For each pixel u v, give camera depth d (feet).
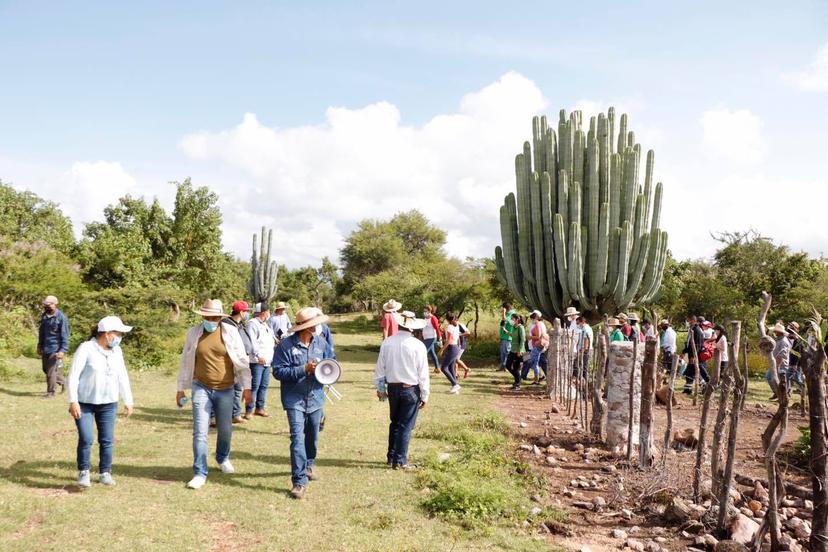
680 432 28.19
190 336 19.56
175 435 25.94
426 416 32.73
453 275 109.19
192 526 15.70
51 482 18.54
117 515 16.03
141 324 52.37
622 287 59.52
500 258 69.31
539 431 30.68
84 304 54.80
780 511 18.61
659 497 19.98
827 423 14.82
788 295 89.56
